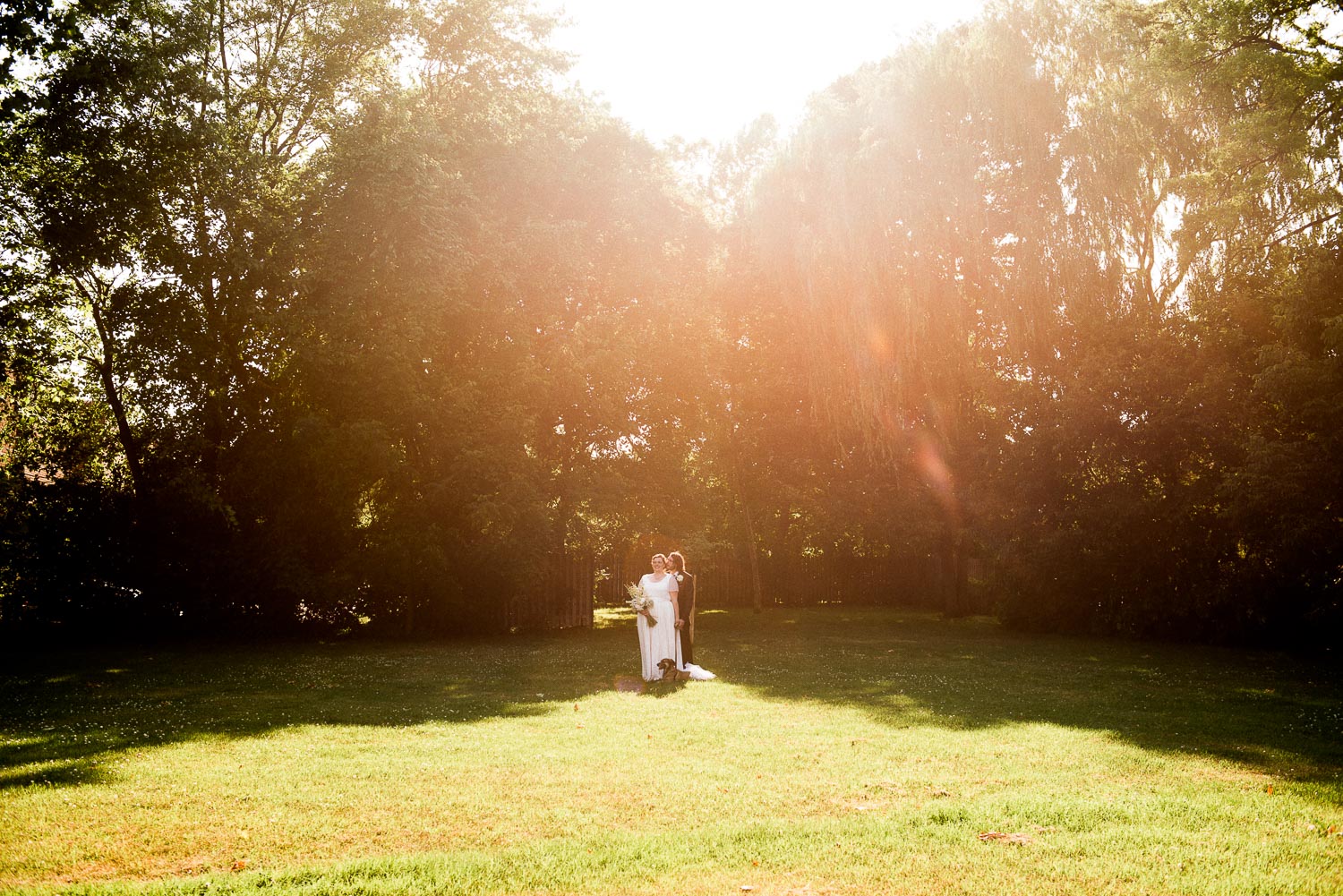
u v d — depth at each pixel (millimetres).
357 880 5188
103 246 19875
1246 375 20203
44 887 5078
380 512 23531
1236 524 18969
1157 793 7250
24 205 19875
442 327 22781
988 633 23328
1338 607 18219
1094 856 5578
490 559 22234
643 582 14500
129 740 9539
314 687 13688
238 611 22328
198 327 21047
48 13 16094
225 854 5867
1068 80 23359
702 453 28594
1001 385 24578
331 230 21219
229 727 10328
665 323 25750
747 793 7277
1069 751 8875
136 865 5641
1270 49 19234
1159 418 20594
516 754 8742
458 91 24812
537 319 24406
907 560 34000
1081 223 22641
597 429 25516
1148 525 21266
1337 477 16875
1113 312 22844
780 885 5121
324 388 21781
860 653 18484
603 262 25578
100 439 23109
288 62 22922
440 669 16094
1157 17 21359
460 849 5945
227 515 20672
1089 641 21188
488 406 22969
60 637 21750
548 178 24281
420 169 20641
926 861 5477
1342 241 18375
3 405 22094
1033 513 22719
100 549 21516
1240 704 11883
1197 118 22141
